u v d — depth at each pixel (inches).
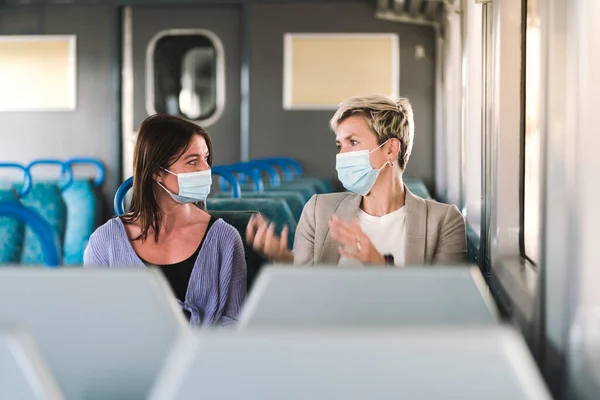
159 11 301.6
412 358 23.5
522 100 96.9
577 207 49.3
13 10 304.5
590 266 49.3
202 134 81.3
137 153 79.7
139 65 303.3
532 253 92.4
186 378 23.0
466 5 169.5
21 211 51.2
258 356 23.3
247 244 96.0
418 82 293.1
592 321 49.2
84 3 301.7
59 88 305.4
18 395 24.0
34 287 36.3
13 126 307.9
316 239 85.1
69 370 36.3
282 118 299.6
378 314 36.8
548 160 54.7
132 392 36.1
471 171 172.7
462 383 23.3
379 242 83.9
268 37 297.9
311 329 24.0
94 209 271.9
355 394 23.4
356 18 294.7
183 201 80.4
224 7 301.0
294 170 289.0
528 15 96.3
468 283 37.4
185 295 80.2
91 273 36.6
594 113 48.8
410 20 287.7
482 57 109.6
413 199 84.7
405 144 84.0
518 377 23.2
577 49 49.2
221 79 302.4
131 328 35.9
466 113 171.8
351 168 83.4
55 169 308.0
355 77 296.2
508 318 76.2
